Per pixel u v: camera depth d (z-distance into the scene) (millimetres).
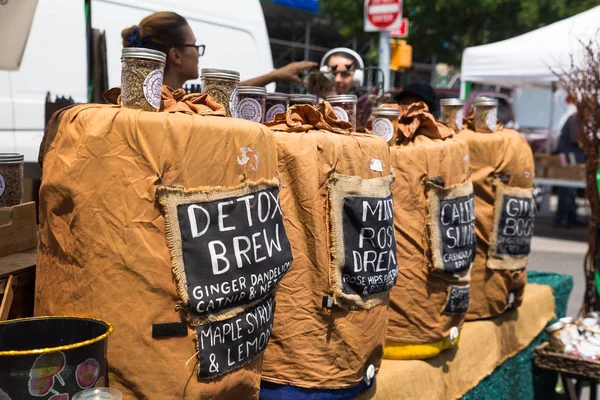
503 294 3166
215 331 1571
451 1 13445
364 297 2090
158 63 1578
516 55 8633
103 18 3582
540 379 3863
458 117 3096
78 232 1501
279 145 1990
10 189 1937
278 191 1800
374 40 14359
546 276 4414
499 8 13664
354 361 2076
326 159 2002
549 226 11320
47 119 3336
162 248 1503
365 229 2066
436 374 2654
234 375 1633
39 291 1619
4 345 1476
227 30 4398
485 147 3025
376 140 2180
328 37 16344
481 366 3051
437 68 20406
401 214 2492
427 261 2533
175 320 1521
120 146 1484
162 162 1492
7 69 1911
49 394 1332
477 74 9016
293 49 14906
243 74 4574
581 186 9945
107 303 1503
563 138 10953
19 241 1936
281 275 1758
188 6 4062
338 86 3742
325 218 2006
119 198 1485
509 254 3119
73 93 3488
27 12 1903
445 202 2557
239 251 1603
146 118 1494
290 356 2018
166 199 1494
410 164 2479
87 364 1378
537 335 3734
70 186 1493
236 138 1616
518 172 3094
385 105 2604
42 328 1506
